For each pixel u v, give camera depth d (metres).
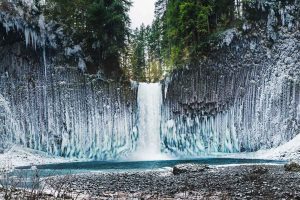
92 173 33.59
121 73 67.88
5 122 56.28
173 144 64.62
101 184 24.41
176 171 30.88
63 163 53.03
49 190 20.47
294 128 59.06
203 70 65.44
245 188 20.56
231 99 63.34
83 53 66.00
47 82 61.88
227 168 32.91
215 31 67.69
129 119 64.75
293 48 64.19
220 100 63.84
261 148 60.03
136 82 67.00
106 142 62.88
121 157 62.31
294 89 60.72
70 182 25.70
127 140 63.88
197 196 18.53
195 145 63.59
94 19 66.19
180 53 68.50
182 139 64.50
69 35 66.00
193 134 64.25
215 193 19.31
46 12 66.56
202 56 66.06
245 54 64.50
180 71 66.56
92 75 65.06
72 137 61.41
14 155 53.06
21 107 59.00
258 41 64.88
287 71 62.53
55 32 64.31
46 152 59.12
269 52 64.19
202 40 67.12
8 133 56.09
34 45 61.72
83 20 67.88
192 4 66.81
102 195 18.95
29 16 62.31
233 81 63.88
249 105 62.38
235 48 64.94
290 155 51.47
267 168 31.11
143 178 27.61
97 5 66.12
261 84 62.75
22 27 60.66
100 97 64.31
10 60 59.78
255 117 61.59
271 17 65.75
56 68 63.06
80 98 63.22
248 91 62.91
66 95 62.53
